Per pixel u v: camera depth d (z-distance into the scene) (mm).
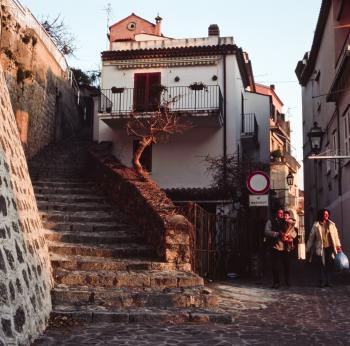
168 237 9070
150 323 6367
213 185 20047
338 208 17531
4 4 15570
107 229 10906
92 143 22047
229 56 21625
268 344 5395
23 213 6875
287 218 11023
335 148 18250
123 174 12664
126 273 8156
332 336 5871
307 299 8898
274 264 10680
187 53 21656
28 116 18047
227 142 21219
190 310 6887
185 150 21438
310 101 26812
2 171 6301
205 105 21109
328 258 11094
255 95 27531
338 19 18062
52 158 18391
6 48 15617
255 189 11875
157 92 21391
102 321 6391
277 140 35250
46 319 6062
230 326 6340
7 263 5160
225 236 13383
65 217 11258
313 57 24062
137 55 22016
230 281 11672
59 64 23562
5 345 4348
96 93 23781
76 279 7754
